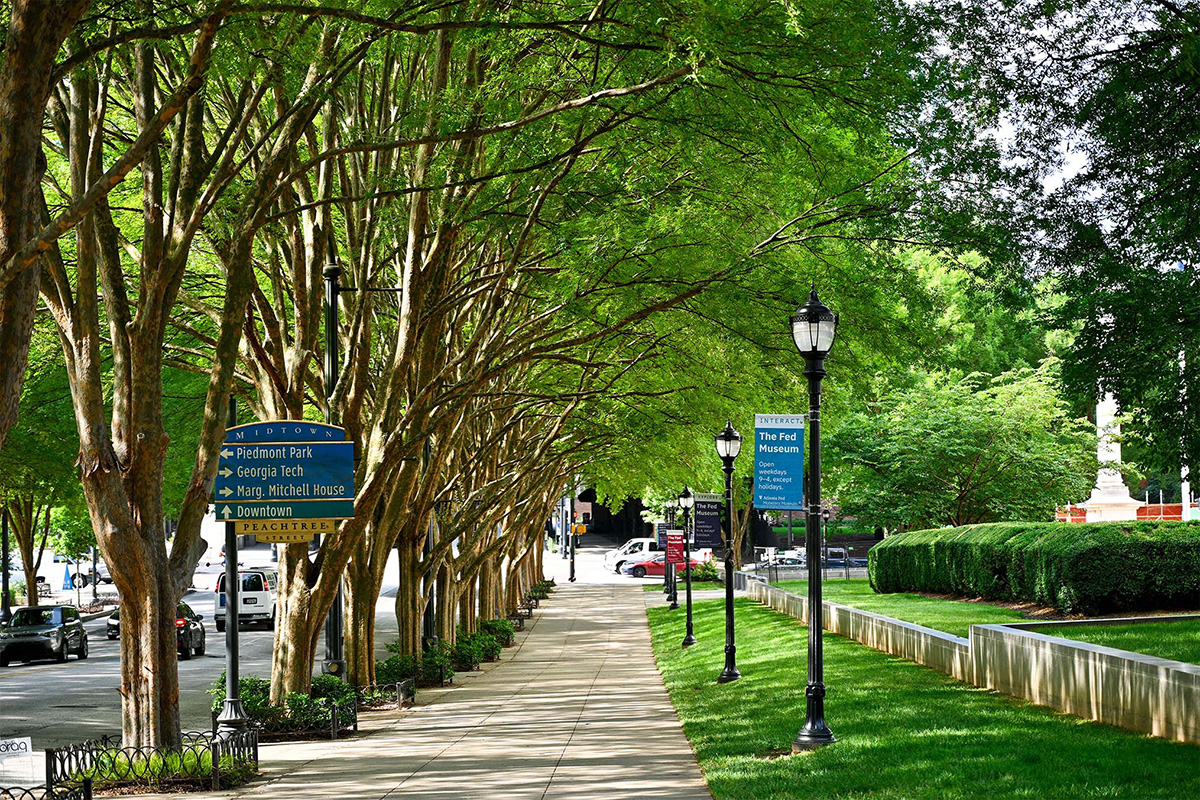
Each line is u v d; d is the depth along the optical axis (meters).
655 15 11.70
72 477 29.69
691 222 18.06
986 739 12.16
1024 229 16.41
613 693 23.23
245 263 14.68
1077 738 11.77
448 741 17.16
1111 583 21.22
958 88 14.95
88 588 82.75
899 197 16.72
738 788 11.41
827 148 15.58
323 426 16.75
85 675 32.19
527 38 15.00
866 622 23.36
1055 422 41.38
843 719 14.59
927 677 17.73
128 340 14.18
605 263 17.78
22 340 8.62
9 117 8.35
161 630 13.96
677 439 34.25
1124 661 12.23
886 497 39.94
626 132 16.03
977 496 39.94
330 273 19.64
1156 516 46.19
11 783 11.55
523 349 23.12
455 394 19.22
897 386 27.73
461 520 30.70
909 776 10.79
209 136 18.89
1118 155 16.80
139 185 19.80
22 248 8.45
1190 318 17.03
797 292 18.45
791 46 12.42
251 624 48.88
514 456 35.75
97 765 13.28
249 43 12.77
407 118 15.19
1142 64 16.16
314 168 20.12
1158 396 18.62
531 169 14.30
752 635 29.75
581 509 134.88
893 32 13.64
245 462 16.66
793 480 18.84
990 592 27.75
